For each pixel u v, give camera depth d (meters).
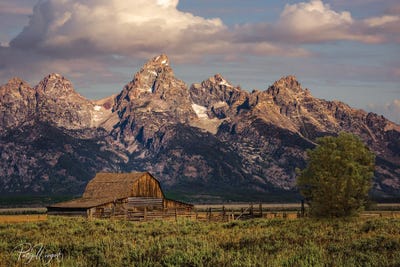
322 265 31.41
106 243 42.94
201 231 58.28
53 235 55.12
